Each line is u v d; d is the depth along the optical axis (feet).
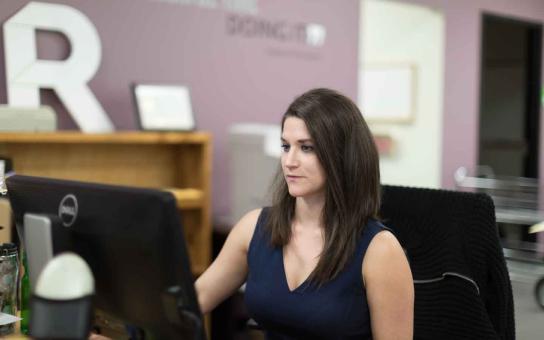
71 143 10.75
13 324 5.19
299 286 5.01
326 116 4.85
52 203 4.16
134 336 4.15
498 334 5.62
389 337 4.90
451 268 5.64
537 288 12.35
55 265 3.22
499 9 19.25
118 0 11.35
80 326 3.15
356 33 15.28
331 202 4.99
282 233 5.23
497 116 22.58
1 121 9.43
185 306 3.56
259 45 13.50
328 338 4.95
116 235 3.70
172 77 12.16
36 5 10.43
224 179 13.12
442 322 5.69
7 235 7.39
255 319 5.33
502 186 17.08
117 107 11.47
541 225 11.91
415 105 18.58
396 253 4.93
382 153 19.31
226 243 5.65
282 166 5.11
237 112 13.24
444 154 18.16
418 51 18.39
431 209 5.86
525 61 21.43
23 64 10.35
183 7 12.23
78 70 10.85
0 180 6.12
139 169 11.55
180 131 11.25
